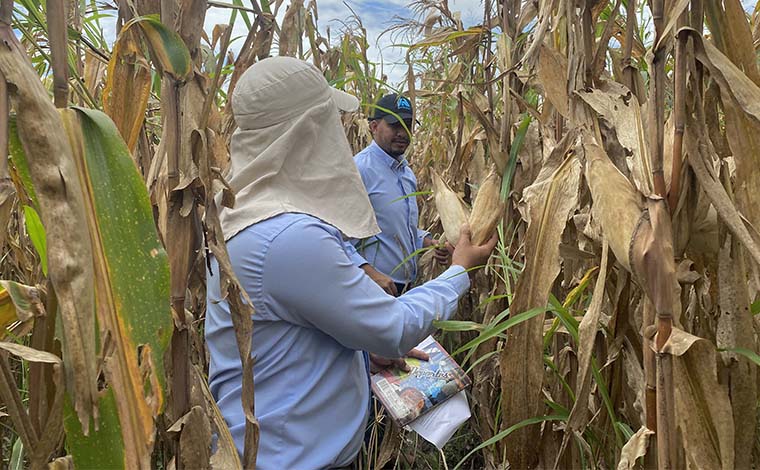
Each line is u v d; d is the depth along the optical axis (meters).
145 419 0.86
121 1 1.15
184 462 1.05
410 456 2.61
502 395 1.47
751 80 1.08
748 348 1.11
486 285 2.34
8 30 0.71
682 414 1.02
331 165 1.43
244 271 1.39
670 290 1.00
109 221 0.82
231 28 1.06
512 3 1.91
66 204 0.73
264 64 1.43
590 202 1.54
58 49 0.79
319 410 1.44
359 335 1.39
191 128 1.04
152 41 1.01
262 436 1.41
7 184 0.69
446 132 3.54
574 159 1.43
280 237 1.35
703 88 1.10
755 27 1.60
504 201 1.76
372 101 3.58
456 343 2.81
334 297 1.36
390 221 3.04
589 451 1.52
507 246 1.90
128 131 1.14
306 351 1.43
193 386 1.10
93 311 0.75
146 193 0.85
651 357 1.05
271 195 1.41
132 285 0.84
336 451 1.45
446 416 1.75
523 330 1.44
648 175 1.06
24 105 0.71
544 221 1.43
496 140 1.89
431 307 1.54
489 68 2.04
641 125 1.11
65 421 0.86
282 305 1.39
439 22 3.01
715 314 1.19
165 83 1.02
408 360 1.85
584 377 1.28
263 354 1.43
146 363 0.85
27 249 2.29
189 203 1.05
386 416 2.38
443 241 2.62
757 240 1.03
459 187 2.54
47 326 0.84
